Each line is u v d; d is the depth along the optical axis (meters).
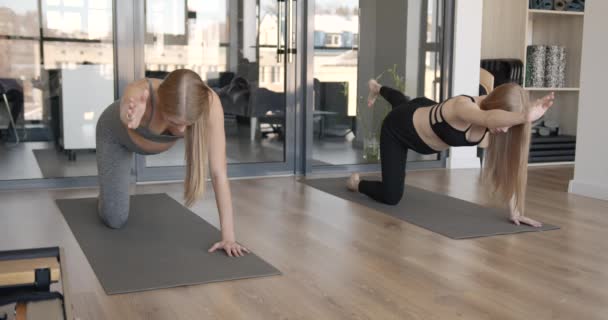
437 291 2.54
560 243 3.33
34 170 4.73
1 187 4.66
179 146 5.12
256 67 5.27
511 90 3.17
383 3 5.64
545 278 2.74
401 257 3.02
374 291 2.53
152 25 4.89
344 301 2.41
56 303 1.16
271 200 4.34
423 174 5.61
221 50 5.12
